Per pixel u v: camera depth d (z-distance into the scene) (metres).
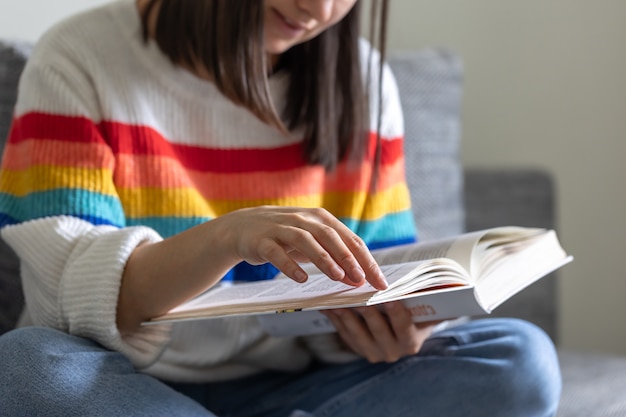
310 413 1.17
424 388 1.12
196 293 1.01
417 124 1.74
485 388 1.10
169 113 1.25
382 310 1.10
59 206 1.11
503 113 2.19
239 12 1.19
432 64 1.79
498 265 1.05
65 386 0.90
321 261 0.87
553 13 2.13
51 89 1.18
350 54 1.34
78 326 1.02
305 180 1.33
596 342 2.16
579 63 2.12
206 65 1.23
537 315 1.93
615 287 2.14
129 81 1.23
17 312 1.36
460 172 1.83
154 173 1.21
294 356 1.26
